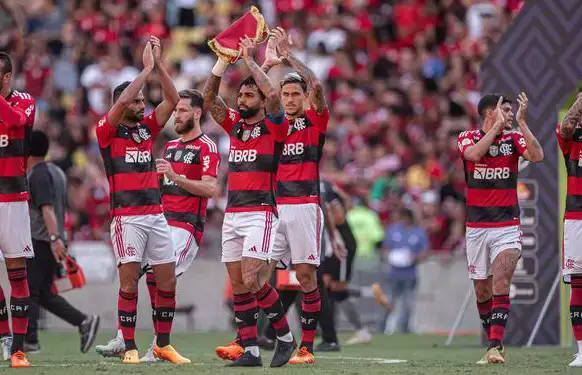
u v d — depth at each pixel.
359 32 83.25
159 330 33.19
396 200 62.97
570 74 45.91
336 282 45.66
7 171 31.14
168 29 84.62
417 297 61.03
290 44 31.72
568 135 32.88
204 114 72.06
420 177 69.25
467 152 33.38
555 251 46.53
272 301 30.77
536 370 30.78
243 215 30.11
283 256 32.66
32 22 87.44
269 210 30.09
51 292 40.75
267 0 86.00
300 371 29.47
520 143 33.56
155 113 32.06
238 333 33.78
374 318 60.84
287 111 32.12
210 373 28.55
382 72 80.38
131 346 32.59
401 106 76.00
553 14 45.97
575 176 33.09
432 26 83.25
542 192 46.56
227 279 60.34
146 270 33.69
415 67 80.19
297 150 32.06
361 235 63.59
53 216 39.94
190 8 85.88
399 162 71.25
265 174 30.12
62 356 38.62
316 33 82.31
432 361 35.78
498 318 33.50
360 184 64.81
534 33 46.12
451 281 60.75
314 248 32.19
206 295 60.72
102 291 59.47
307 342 33.19
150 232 31.94
